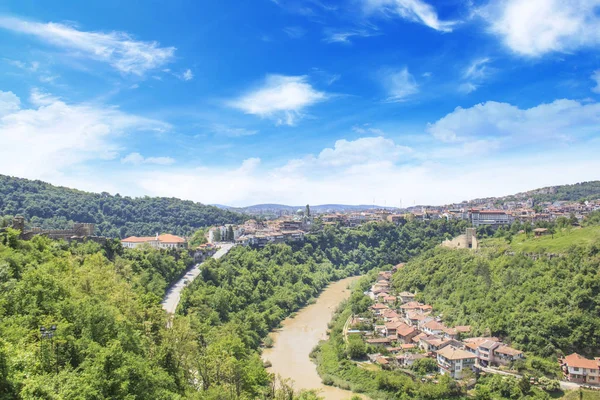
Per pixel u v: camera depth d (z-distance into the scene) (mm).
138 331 90875
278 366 156000
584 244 175250
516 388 123688
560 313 146500
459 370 136875
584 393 121500
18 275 95188
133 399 62688
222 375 97125
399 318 190625
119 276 138625
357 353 154500
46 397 51719
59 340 65000
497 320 158875
